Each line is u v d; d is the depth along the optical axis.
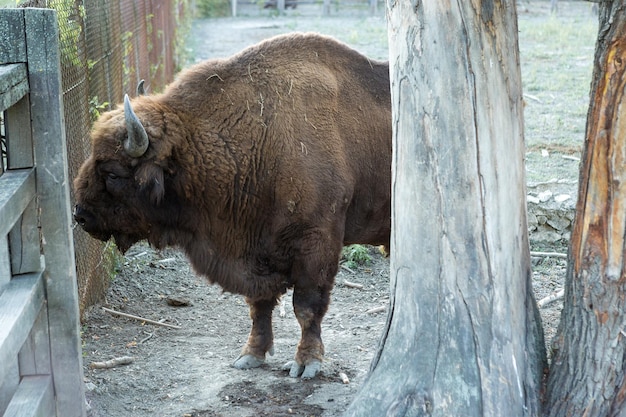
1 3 5.16
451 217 3.19
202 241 4.85
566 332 3.32
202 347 5.30
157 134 4.50
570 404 3.24
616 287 3.12
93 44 6.11
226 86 4.72
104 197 4.63
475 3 3.08
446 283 3.23
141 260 7.07
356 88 5.00
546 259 6.85
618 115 3.02
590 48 18.94
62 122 3.19
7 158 3.15
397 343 3.35
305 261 4.71
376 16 29.11
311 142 4.70
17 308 2.78
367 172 5.02
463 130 3.14
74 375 3.34
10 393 3.25
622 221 3.07
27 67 3.08
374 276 6.79
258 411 4.30
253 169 4.65
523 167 3.40
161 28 12.32
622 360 3.14
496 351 3.20
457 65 3.11
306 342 4.81
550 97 13.41
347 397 4.45
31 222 3.17
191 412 4.30
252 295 4.87
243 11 32.28
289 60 4.82
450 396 3.16
